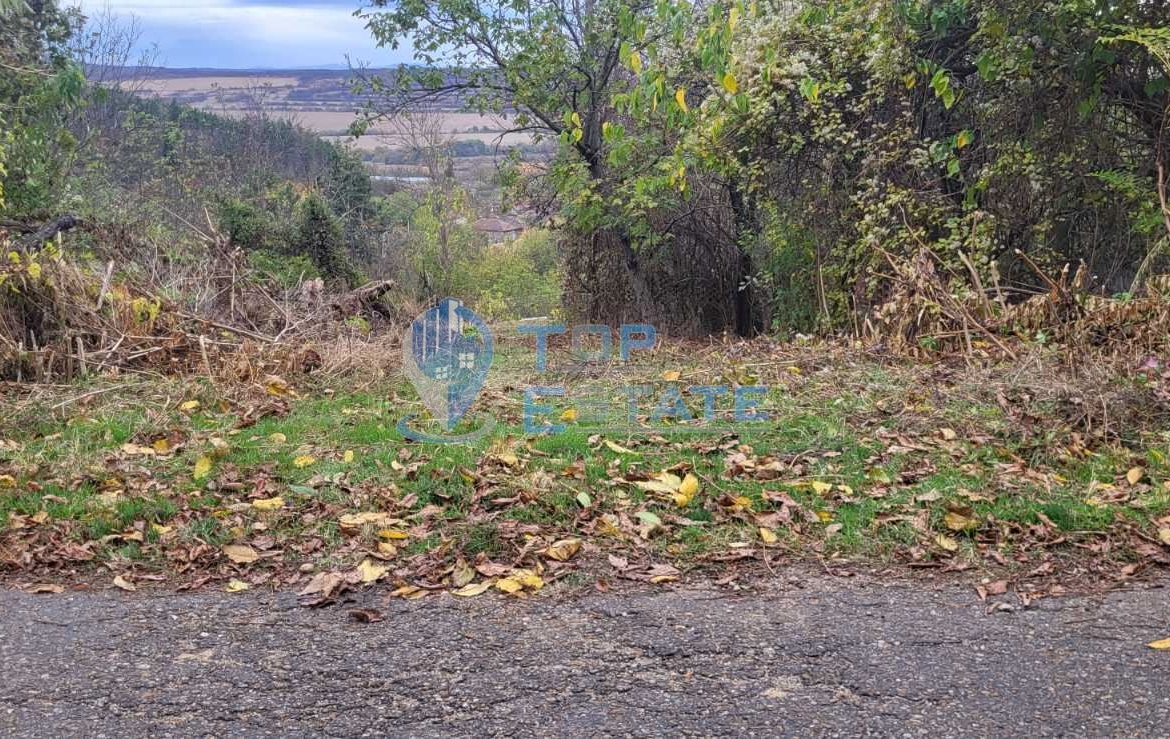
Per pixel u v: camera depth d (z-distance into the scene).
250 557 4.10
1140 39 8.13
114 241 10.45
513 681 3.15
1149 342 6.74
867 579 3.92
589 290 15.96
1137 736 2.80
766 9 10.67
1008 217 10.07
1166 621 3.50
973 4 9.60
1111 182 9.34
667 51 12.02
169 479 5.04
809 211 10.88
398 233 31.17
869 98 10.45
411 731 2.87
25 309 7.48
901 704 2.98
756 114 10.23
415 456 5.34
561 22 14.48
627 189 13.30
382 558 4.09
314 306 9.73
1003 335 7.53
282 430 6.02
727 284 14.45
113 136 23.91
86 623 3.58
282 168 29.17
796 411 6.07
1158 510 4.46
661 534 4.33
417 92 15.66
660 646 3.37
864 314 9.75
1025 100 9.68
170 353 7.71
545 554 4.09
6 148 12.10
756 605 3.68
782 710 2.96
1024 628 3.47
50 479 5.03
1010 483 4.78
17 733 2.86
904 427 5.69
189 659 3.31
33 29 14.74
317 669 3.23
